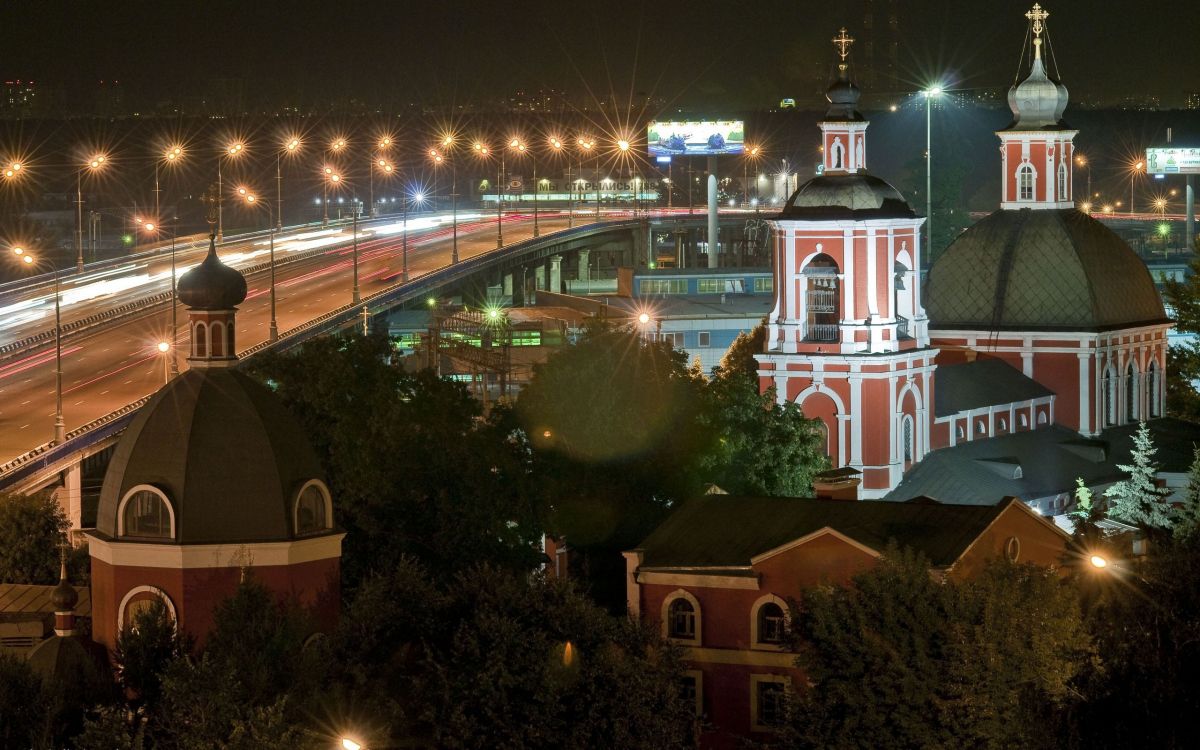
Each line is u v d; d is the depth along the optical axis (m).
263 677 93.38
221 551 109.44
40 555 152.50
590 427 142.00
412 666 100.25
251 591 99.94
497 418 145.50
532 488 137.00
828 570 111.75
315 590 111.94
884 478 161.50
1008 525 114.69
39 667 102.62
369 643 101.25
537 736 95.44
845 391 161.88
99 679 98.69
